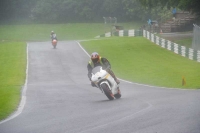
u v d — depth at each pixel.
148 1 75.69
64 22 131.25
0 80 45.03
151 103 19.41
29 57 64.75
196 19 95.12
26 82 42.72
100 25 123.94
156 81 39.31
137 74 46.06
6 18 133.25
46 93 28.62
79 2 130.62
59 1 130.50
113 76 23.31
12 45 82.31
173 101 19.67
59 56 65.56
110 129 13.55
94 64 23.66
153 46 73.06
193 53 56.09
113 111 17.55
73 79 44.62
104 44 78.75
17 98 24.42
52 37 75.81
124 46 74.69
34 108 20.27
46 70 52.59
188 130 12.74
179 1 68.94
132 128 13.49
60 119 16.27
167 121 14.31
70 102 22.27
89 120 15.56
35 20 131.12
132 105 19.14
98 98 24.17
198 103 18.36
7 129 14.81
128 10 124.50
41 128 14.55
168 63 54.00
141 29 100.62
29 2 132.75
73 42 84.31
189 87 32.25
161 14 111.69
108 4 128.38
